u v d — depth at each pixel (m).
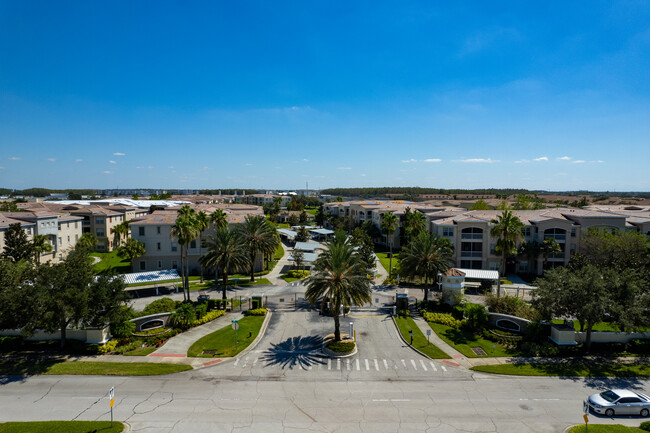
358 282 38.66
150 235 69.12
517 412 26.75
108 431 23.44
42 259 69.94
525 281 65.38
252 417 25.77
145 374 31.98
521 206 107.25
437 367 34.19
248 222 66.69
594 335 38.72
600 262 57.44
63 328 35.38
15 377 30.88
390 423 25.19
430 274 51.97
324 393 29.30
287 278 68.19
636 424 25.59
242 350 37.25
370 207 118.06
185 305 43.72
